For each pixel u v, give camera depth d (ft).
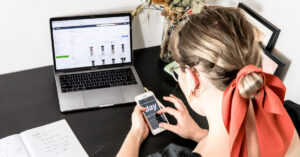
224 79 2.17
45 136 3.43
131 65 4.39
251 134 2.33
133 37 4.77
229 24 2.11
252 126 2.33
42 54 4.27
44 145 3.33
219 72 2.14
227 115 2.11
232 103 2.06
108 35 4.14
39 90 4.00
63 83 3.98
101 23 4.04
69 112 3.75
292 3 3.55
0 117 3.61
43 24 4.01
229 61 2.07
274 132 2.24
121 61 4.33
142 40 4.89
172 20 4.10
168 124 3.52
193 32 2.16
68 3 3.98
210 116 2.42
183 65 2.33
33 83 4.09
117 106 3.88
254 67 1.99
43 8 3.88
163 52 4.58
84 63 4.17
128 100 3.91
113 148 3.41
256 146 2.33
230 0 4.48
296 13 3.52
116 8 4.32
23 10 3.79
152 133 3.53
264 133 2.24
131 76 4.23
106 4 4.22
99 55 4.20
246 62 2.13
